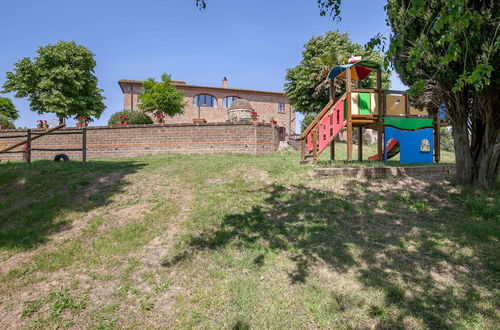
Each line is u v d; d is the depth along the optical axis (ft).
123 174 29.40
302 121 99.40
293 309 10.64
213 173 29.19
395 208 20.17
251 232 16.67
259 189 23.93
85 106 93.81
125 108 117.70
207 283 12.37
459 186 23.91
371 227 17.22
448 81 20.58
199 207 20.31
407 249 14.60
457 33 17.33
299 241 15.53
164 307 11.05
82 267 14.01
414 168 27.84
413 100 27.12
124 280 12.83
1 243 16.35
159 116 63.62
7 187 25.95
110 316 10.66
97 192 24.23
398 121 32.58
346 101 32.17
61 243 16.34
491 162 23.18
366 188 23.95
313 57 90.99
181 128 57.98
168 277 12.92
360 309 10.49
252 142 55.88
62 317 10.64
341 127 32.35
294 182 25.27
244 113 86.28
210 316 10.48
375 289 11.50
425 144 37.65
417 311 10.25
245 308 10.76
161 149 58.39
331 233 16.39
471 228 16.70
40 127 62.34
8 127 75.10
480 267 12.94
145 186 25.34
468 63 18.56
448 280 12.05
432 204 20.95
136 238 16.58
